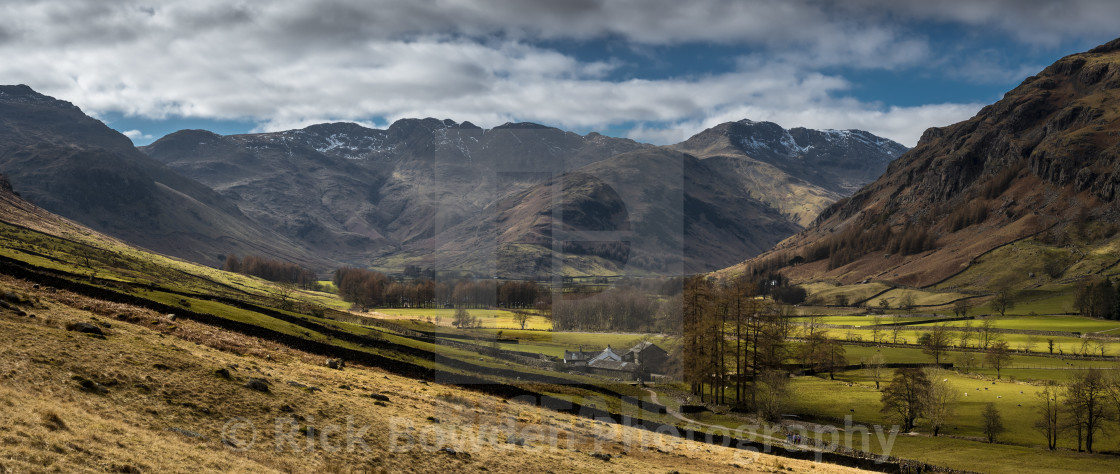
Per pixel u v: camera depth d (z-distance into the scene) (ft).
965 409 311.06
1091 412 252.62
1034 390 348.59
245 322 254.68
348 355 244.42
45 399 87.66
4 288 163.73
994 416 266.16
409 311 461.78
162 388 108.78
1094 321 640.99
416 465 99.55
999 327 615.57
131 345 131.34
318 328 287.89
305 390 135.74
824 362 415.64
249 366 154.51
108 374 107.14
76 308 202.59
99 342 125.90
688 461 141.49
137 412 95.91
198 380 118.21
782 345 272.10
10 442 67.36
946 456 236.22
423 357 268.41
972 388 357.61
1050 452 245.04
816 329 564.71
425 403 146.72
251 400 115.55
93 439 76.43
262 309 309.42
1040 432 271.28
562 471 109.40
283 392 126.62
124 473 69.87
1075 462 233.35
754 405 249.75
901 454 236.02
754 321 252.62
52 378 98.02
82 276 300.40
